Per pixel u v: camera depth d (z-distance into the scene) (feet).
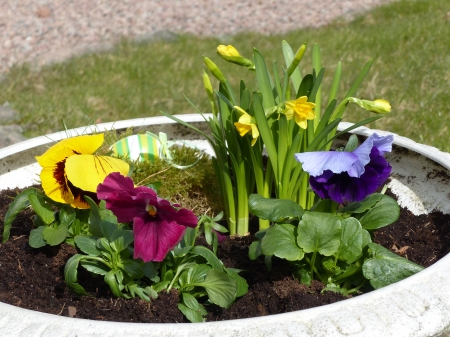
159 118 3.65
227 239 3.11
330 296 2.57
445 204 3.15
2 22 9.82
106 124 3.59
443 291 2.27
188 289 2.61
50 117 6.11
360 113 5.52
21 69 7.90
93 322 2.16
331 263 2.63
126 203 2.47
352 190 2.62
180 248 2.64
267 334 2.11
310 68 7.08
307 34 8.99
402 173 3.33
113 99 6.50
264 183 3.07
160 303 2.57
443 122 5.14
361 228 2.59
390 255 2.57
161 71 7.50
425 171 3.26
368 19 9.51
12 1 10.61
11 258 2.87
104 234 2.62
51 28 9.72
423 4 9.41
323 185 2.63
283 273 2.78
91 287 2.72
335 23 10.03
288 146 2.95
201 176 3.32
